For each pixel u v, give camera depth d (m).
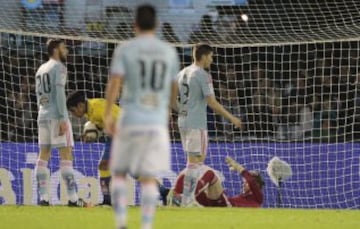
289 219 33.47
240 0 56.94
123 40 52.31
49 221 30.70
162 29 55.53
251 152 46.97
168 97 21.97
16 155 45.88
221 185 43.38
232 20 56.41
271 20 56.22
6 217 31.98
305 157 46.94
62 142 37.72
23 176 45.69
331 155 46.91
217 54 56.00
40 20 54.38
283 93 55.50
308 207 46.53
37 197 45.59
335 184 46.88
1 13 53.53
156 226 29.58
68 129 37.84
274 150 46.97
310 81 56.28
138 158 21.41
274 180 46.72
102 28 55.41
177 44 51.50
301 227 30.45
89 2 55.97
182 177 41.34
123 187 21.58
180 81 38.41
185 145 38.72
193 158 38.69
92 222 30.45
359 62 56.28
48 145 38.09
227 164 46.59
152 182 21.78
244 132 54.47
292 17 55.91
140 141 21.33
